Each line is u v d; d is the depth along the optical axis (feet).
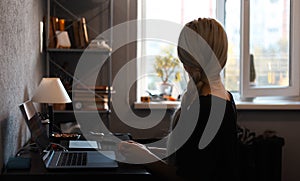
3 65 6.17
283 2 12.44
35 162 6.17
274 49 12.51
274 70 12.56
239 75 12.46
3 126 6.17
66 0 11.58
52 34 10.89
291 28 12.50
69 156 6.38
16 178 5.49
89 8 11.64
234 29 12.50
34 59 9.37
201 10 12.60
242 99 12.41
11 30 6.79
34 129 6.75
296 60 12.59
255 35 12.36
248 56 12.21
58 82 8.02
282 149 12.14
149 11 12.50
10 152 6.75
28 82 8.55
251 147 10.98
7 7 6.44
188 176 5.21
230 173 5.27
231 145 5.29
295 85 12.67
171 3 12.53
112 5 11.35
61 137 8.23
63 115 11.48
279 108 11.84
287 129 12.10
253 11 12.27
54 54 11.61
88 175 5.56
